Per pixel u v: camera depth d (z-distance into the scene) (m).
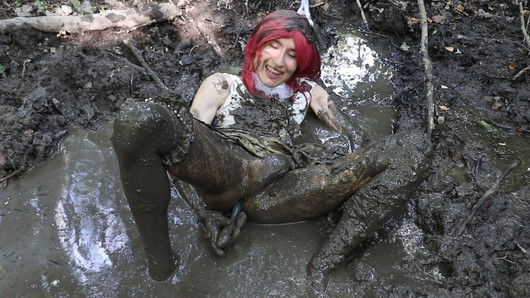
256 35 3.50
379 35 5.05
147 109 2.04
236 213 3.07
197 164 2.50
